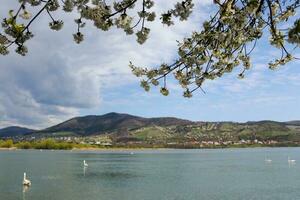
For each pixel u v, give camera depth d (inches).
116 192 2370.8
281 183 2758.4
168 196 2196.1
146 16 217.3
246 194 2245.3
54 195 2247.8
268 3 217.0
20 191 2399.1
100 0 207.3
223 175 3449.8
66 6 195.0
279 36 228.1
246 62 260.7
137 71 255.1
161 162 5787.4
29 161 5753.0
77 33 212.7
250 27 236.5
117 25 213.2
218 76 257.9
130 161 6082.7
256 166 4650.6
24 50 186.7
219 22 238.5
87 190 2459.4
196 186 2637.8
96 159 6673.2
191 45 247.0
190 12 219.3
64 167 4574.3
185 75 254.8
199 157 7495.1
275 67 269.3
